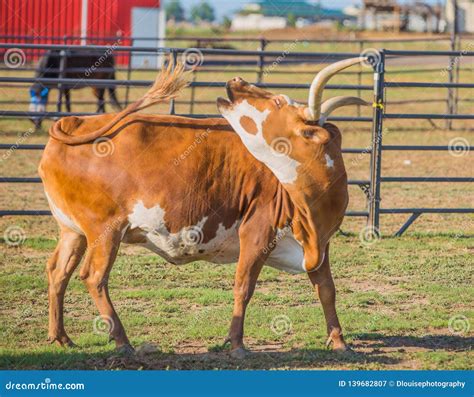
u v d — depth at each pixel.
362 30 57.03
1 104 27.55
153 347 8.68
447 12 50.53
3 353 8.55
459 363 8.48
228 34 55.88
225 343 8.65
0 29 35.62
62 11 35.94
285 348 8.98
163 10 37.47
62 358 8.42
